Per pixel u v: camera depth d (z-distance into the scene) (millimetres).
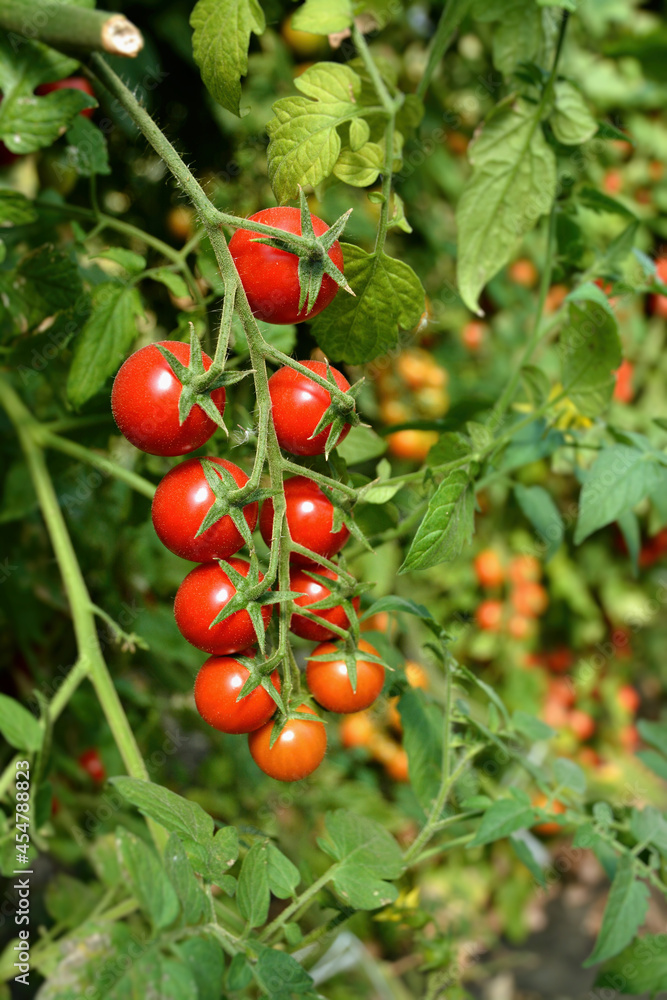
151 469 552
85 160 483
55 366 549
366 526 478
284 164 411
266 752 389
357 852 417
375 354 432
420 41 816
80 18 384
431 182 863
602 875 1256
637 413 1073
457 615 943
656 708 1414
